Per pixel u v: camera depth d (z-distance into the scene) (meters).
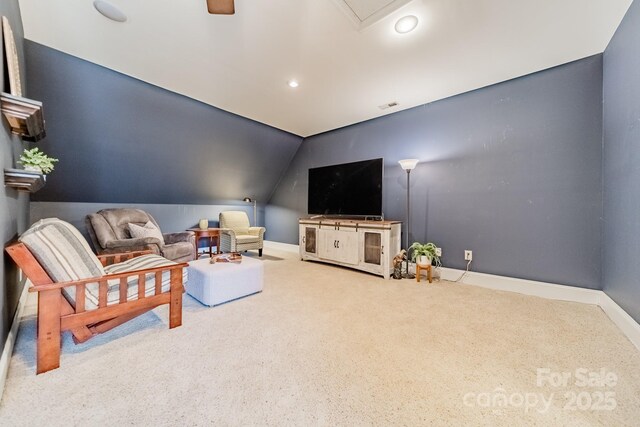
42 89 2.52
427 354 1.51
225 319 1.95
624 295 1.85
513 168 2.74
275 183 5.45
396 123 3.67
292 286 2.81
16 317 1.73
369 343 1.63
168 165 3.87
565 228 2.46
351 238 3.52
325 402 1.13
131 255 2.41
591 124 2.35
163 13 1.87
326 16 1.88
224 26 2.00
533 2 1.74
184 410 1.08
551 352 1.54
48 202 3.36
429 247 3.05
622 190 1.90
